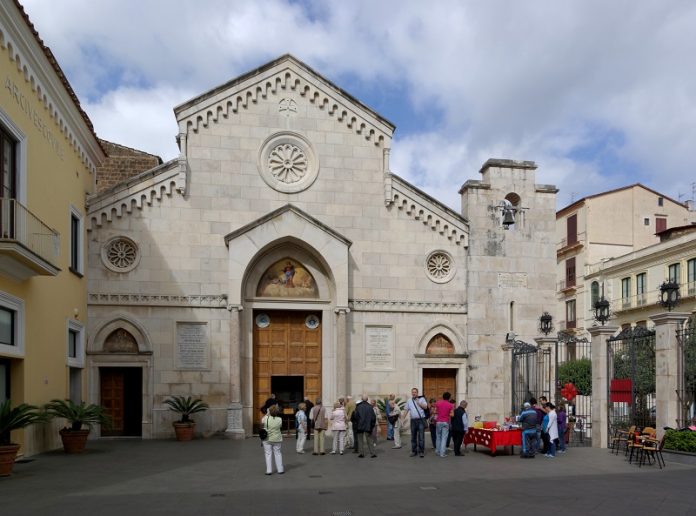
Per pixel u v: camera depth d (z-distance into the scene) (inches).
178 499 548.4
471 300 1197.1
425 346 1176.8
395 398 1107.9
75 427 861.8
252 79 1157.7
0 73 692.7
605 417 950.4
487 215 1222.3
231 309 1079.6
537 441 906.7
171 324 1082.7
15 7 693.9
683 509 502.3
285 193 1154.0
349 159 1187.3
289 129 1167.0
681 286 1893.5
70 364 959.0
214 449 914.7
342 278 1126.4
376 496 565.3
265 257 1140.5
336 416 885.2
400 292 1177.4
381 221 1186.6
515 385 1136.2
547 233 1238.9
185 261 1100.5
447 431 865.5
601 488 600.7
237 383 1067.9
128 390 1079.0
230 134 1142.3
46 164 849.5
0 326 714.2
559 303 2518.5
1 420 655.1
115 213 1080.2
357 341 1152.2
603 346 967.6
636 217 2391.7
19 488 595.5
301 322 1163.3
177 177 1106.7
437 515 486.9
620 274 2170.3
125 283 1074.1
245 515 486.6
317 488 606.5
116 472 695.1
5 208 706.2
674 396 818.8
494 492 583.2
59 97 880.9
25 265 714.2
